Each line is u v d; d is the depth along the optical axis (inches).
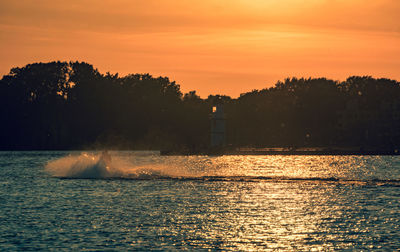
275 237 4335.6
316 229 4616.1
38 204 5895.7
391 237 4279.0
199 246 4052.7
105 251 3890.3
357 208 5629.9
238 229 4618.6
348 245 4062.5
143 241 4180.6
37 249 3924.7
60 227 4635.8
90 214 5275.6
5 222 4835.1
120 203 5979.3
